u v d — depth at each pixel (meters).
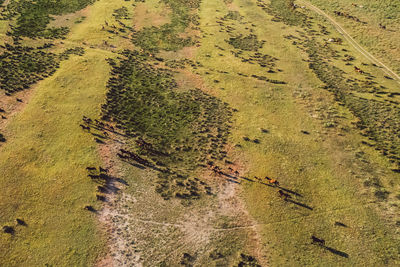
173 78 53.41
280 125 44.81
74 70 53.03
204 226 32.38
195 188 36.03
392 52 59.69
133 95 49.09
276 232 31.92
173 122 44.81
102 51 58.81
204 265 29.27
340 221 32.91
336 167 38.78
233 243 30.98
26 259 29.11
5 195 34.19
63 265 28.81
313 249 30.58
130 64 55.88
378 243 31.02
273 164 39.00
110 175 36.75
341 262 29.55
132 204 34.06
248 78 53.81
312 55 59.53
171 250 30.31
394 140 42.09
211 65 56.94
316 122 45.25
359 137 42.81
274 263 29.45
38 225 31.70
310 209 34.03
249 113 46.78
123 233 31.48
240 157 39.94
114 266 28.97
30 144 39.97
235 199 35.00
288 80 53.56
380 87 51.50
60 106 45.91
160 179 36.75
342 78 53.66
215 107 47.69
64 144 40.16
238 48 61.84
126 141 41.28
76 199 34.06
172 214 33.38
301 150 41.00
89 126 42.94
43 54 56.72
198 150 40.72
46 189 34.91
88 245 30.36
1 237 30.53
